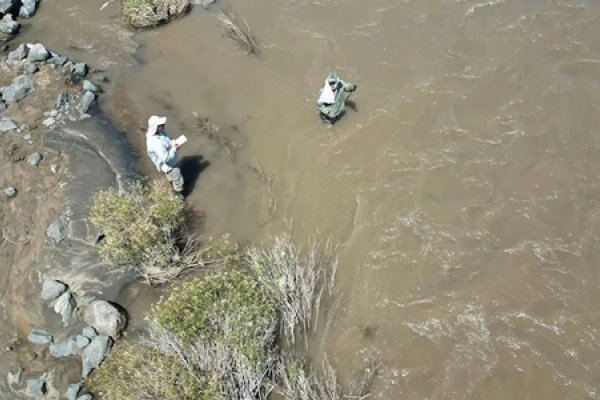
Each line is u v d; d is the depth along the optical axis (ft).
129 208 28.22
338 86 31.35
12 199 30.68
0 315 26.71
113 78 36.88
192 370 23.13
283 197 30.91
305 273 27.35
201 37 39.09
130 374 23.77
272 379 24.00
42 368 25.04
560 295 26.78
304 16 39.55
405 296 27.09
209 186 31.37
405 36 37.68
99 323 25.68
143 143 33.32
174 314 24.67
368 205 30.30
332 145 32.73
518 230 29.04
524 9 38.60
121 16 40.75
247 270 27.48
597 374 24.45
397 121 33.45
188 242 28.73
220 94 35.76
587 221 29.14
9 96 35.22
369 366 25.03
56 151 32.58
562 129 32.65
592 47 36.27
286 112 34.55
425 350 25.43
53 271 27.71
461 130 32.91
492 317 26.25
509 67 35.55
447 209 29.91
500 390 24.23
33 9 41.45
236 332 24.07
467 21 38.19
